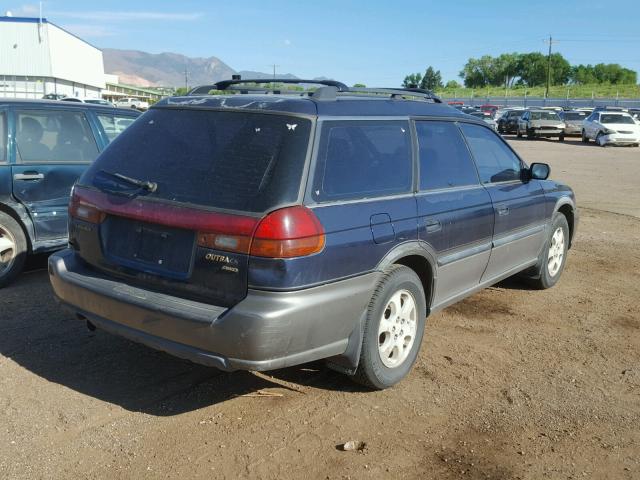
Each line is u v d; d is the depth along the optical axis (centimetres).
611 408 402
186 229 349
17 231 587
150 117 416
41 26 5003
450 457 342
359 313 372
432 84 12750
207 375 429
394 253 392
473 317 560
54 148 613
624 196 1401
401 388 418
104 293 373
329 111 379
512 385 429
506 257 542
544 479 325
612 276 714
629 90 9681
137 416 373
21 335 483
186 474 319
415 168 432
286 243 328
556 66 12850
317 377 430
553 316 570
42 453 332
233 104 384
